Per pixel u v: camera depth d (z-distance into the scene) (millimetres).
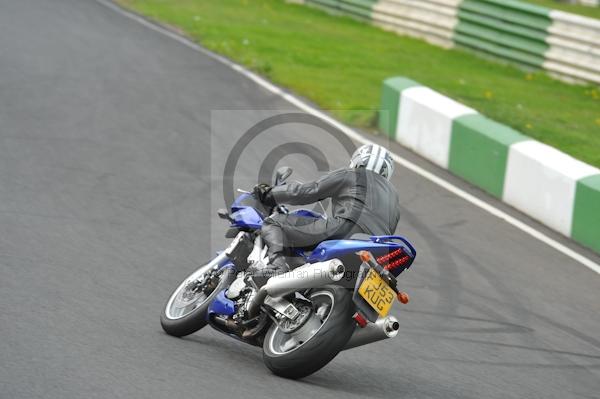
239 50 60281
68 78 48656
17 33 58031
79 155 37312
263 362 21250
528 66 67750
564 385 22219
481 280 29188
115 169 36062
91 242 28531
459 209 36219
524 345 24500
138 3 75500
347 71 59500
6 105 43094
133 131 41031
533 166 36250
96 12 68312
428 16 75562
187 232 30375
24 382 17734
